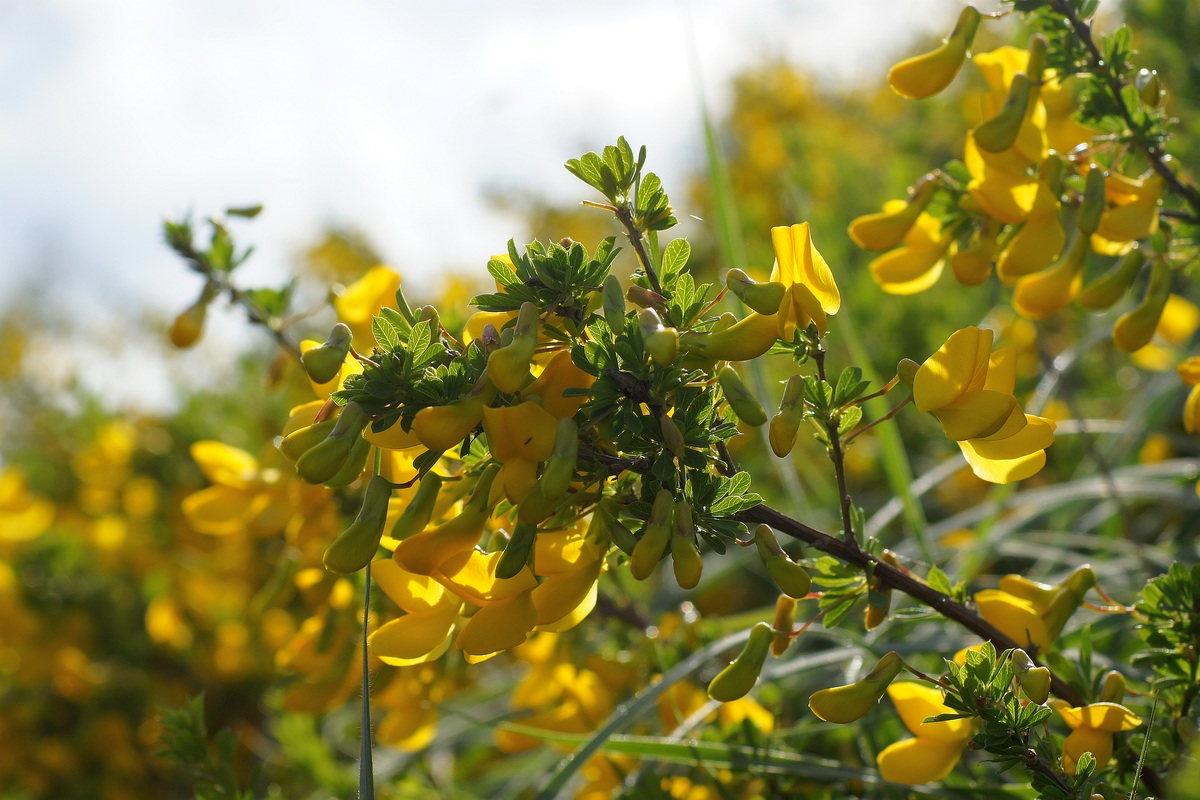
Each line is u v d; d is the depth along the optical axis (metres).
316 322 1.01
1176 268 0.57
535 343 0.46
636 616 0.67
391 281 0.57
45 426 1.63
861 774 0.55
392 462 0.50
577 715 0.65
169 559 1.27
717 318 0.48
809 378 0.48
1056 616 0.51
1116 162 0.56
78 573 1.28
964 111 1.36
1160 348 0.89
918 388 0.47
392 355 0.46
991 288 1.10
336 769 0.80
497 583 0.47
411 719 0.62
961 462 0.81
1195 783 0.42
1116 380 1.04
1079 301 0.56
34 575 1.26
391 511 0.51
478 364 0.47
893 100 2.14
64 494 1.46
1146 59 0.86
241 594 1.22
